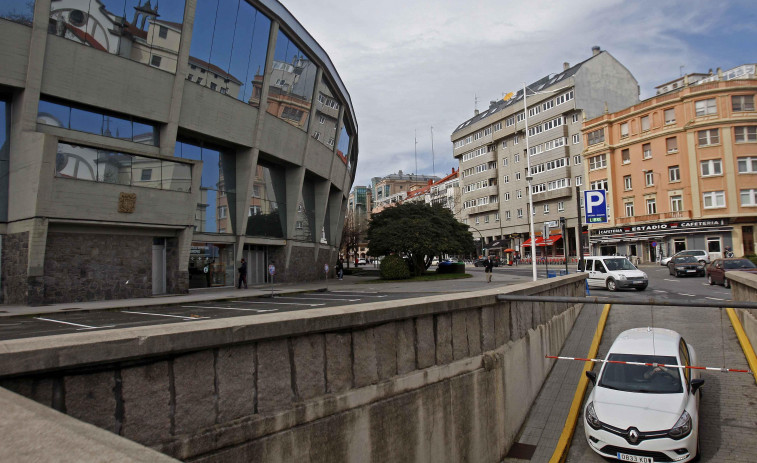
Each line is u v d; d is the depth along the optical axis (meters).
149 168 21.44
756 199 42.38
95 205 19.31
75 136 19.86
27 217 17.84
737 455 7.23
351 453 4.27
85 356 2.58
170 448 2.95
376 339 4.82
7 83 17.83
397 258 38.53
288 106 31.03
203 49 24.20
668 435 7.06
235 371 3.42
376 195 145.25
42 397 2.47
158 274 22.98
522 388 8.59
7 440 1.31
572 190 58.34
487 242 75.88
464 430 6.20
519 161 67.44
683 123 45.09
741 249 42.16
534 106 63.72
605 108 52.62
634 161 49.66
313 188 39.38
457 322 6.37
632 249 50.25
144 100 21.80
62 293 18.77
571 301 6.71
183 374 3.11
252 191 28.64
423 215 42.88
